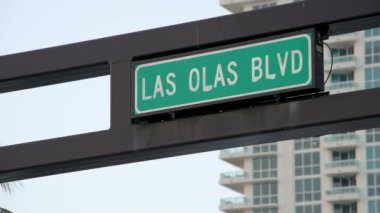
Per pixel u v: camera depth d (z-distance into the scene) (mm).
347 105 11062
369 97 10992
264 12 11547
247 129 11508
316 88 11102
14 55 13109
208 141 11766
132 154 12297
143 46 12227
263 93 11312
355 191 120375
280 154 124562
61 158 12570
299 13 11383
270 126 11383
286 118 11320
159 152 12242
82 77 13062
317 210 121625
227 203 125625
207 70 11688
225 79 11547
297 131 11430
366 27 11445
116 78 12375
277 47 11375
